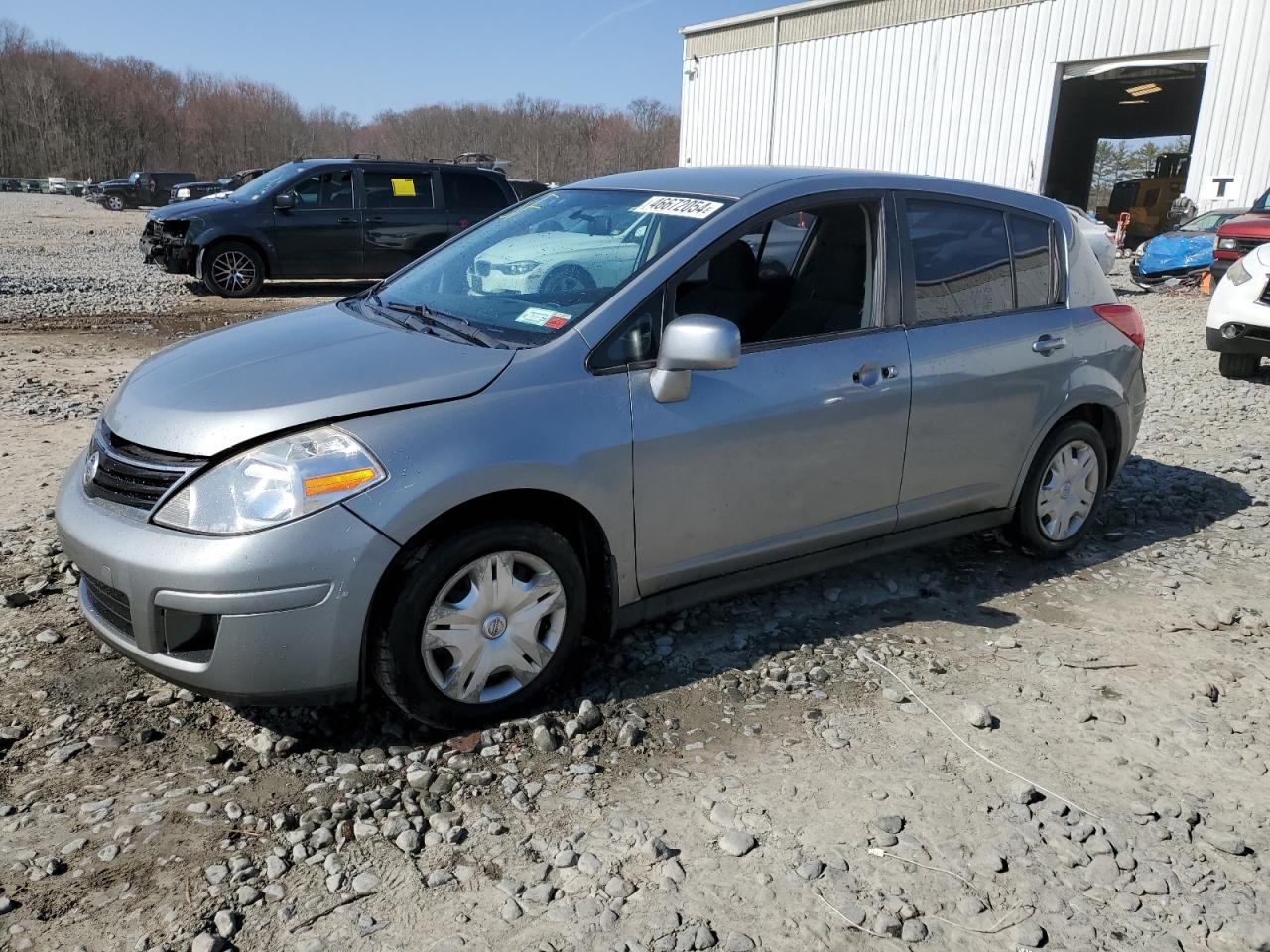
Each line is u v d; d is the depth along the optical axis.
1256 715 3.37
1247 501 5.67
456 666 2.94
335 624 2.70
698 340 2.99
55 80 96.44
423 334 3.30
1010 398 4.12
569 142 104.75
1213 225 18.31
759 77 29.56
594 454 3.04
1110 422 4.70
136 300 13.21
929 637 3.86
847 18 26.75
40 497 4.98
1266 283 8.27
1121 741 3.18
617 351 3.17
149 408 2.95
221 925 2.25
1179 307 14.96
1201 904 2.46
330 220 13.88
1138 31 21.17
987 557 4.69
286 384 2.90
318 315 3.72
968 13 24.00
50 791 2.72
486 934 2.27
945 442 3.96
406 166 14.36
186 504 2.71
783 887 2.46
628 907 2.37
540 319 3.27
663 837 2.62
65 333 10.55
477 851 2.55
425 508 2.75
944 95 24.84
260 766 2.87
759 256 3.50
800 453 3.52
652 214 3.62
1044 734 3.21
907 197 3.89
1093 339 4.47
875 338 3.72
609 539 3.16
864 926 2.35
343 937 2.25
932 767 3.00
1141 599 4.29
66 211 40.50
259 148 111.88
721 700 3.32
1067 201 40.88
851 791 2.86
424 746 2.98
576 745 3.01
